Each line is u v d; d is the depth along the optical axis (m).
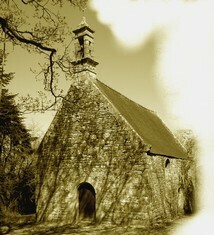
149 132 20.64
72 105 17.83
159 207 16.48
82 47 19.41
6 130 21.72
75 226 16.19
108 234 13.61
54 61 10.30
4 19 8.89
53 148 18.59
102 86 20.27
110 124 17.09
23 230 15.57
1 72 9.72
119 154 16.44
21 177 23.06
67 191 17.53
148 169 15.66
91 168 17.06
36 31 9.70
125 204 15.61
